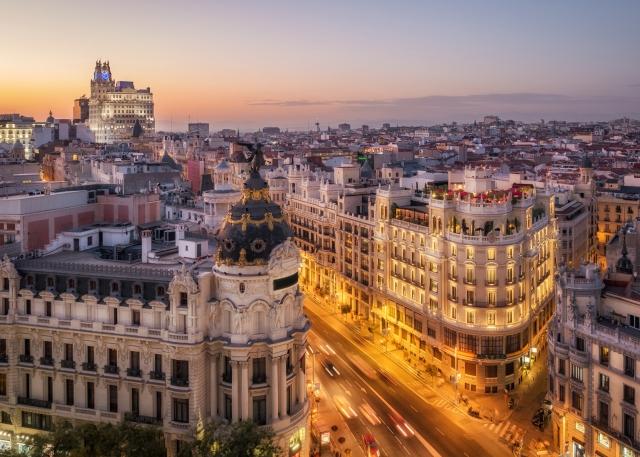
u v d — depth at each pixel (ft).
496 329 502.79
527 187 595.47
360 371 542.98
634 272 467.93
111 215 562.25
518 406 483.10
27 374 385.09
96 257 446.19
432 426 450.30
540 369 547.49
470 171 551.59
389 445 421.59
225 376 366.43
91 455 316.81
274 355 362.74
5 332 381.40
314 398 476.54
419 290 566.36
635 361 350.43
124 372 367.25
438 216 533.14
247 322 362.12
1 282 384.68
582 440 386.93
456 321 519.19
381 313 626.64
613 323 385.50
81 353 373.61
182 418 359.66
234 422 343.87
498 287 503.61
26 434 383.45
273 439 359.87
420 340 565.12
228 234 368.89
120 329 364.38
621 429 360.89
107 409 372.17
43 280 386.11
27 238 509.35
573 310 394.32
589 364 379.96
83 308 372.79
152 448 326.65
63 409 375.66
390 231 607.78
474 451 416.05
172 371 358.02
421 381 528.63
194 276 359.66
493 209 504.02
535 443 424.87
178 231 459.32
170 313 356.79
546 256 581.94
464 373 512.63
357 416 461.78
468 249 507.71
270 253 367.25
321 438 414.41
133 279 371.35
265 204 381.40
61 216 538.06
